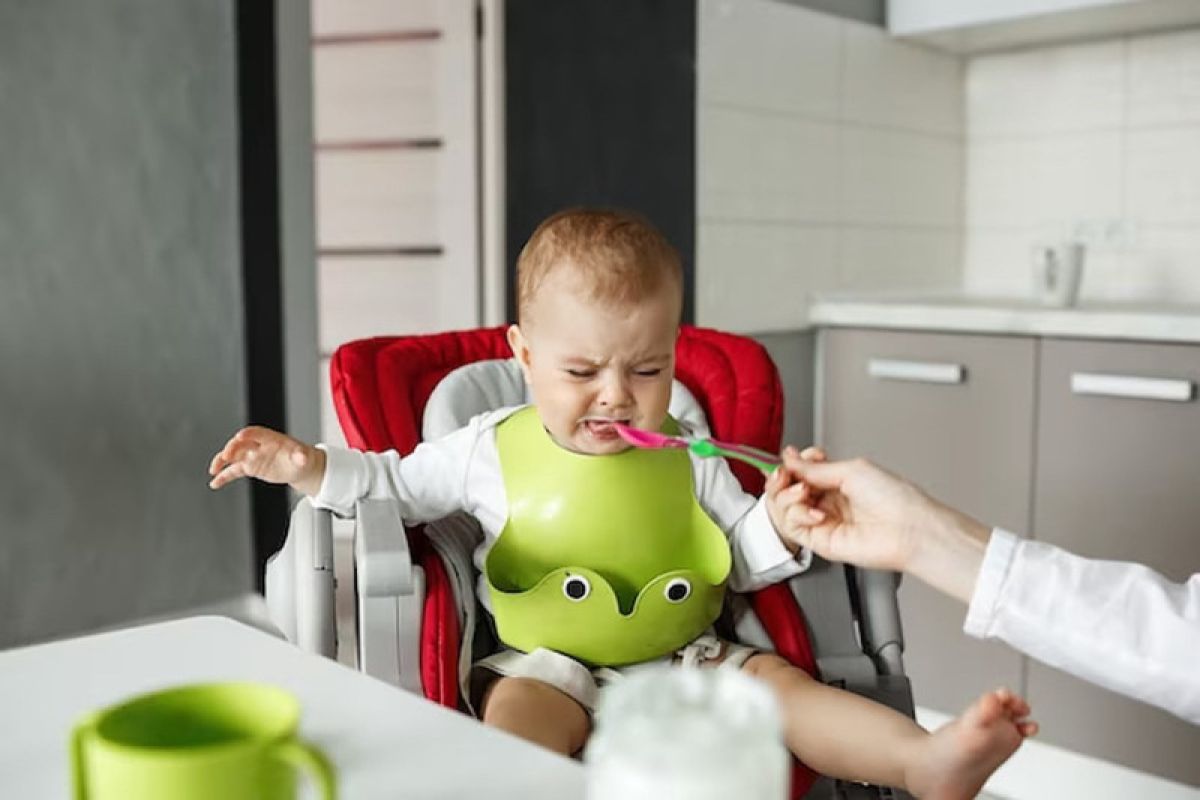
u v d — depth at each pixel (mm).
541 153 2535
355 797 527
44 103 2320
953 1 2660
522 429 1241
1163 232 2686
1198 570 2045
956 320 2352
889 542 908
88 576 2445
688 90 2369
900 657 1244
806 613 1231
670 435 1260
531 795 527
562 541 1190
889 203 2857
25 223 2316
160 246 2482
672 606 1148
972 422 2350
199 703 482
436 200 2748
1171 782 2098
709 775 360
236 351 2600
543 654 1153
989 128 2990
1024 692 2273
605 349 1143
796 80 2594
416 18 2740
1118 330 2109
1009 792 2307
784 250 2605
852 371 2562
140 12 2422
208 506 2596
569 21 2482
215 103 2531
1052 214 2883
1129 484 2127
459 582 1178
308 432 2662
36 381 2354
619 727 380
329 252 2885
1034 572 828
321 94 2838
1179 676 769
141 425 2488
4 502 2332
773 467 1001
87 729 444
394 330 2850
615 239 1159
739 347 1493
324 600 1089
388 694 651
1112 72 2744
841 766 1061
